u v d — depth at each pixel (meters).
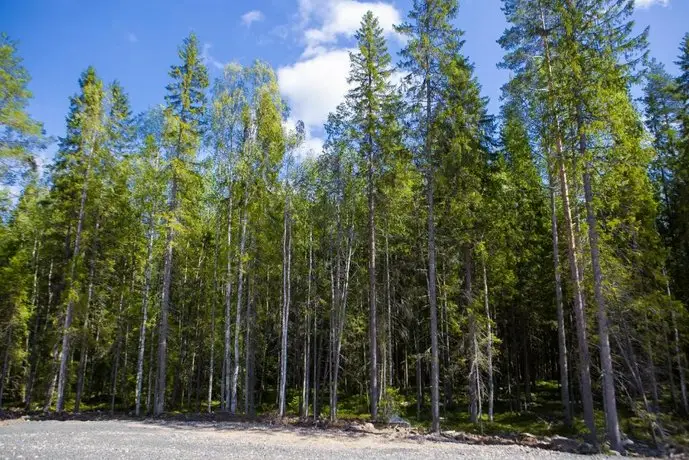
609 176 14.91
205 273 27.95
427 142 18.08
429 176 18.19
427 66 18.08
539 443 15.12
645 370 16.16
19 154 17.25
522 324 28.20
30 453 11.36
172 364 29.84
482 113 21.50
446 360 27.02
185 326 29.66
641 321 16.05
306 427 18.16
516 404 26.66
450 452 13.07
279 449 13.08
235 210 24.61
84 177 24.55
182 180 23.73
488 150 21.53
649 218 17.45
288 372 35.41
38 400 31.20
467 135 18.52
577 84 15.11
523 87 17.38
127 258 28.08
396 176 19.88
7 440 13.57
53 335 24.89
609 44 14.66
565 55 15.40
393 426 18.25
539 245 23.89
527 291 24.97
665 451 13.67
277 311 27.67
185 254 27.16
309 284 23.75
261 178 22.92
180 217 23.66
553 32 16.30
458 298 22.73
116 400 35.09
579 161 14.79
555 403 26.48
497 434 17.62
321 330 27.06
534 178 21.53
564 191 16.53
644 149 14.91
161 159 24.47
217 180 24.23
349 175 20.72
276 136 22.61
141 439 14.27
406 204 21.33
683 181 21.66
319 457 11.89
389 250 24.64
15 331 26.67
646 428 17.03
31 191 19.44
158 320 26.89
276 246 24.19
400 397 24.41
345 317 22.56
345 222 21.64
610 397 14.21
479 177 19.98
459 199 19.11
